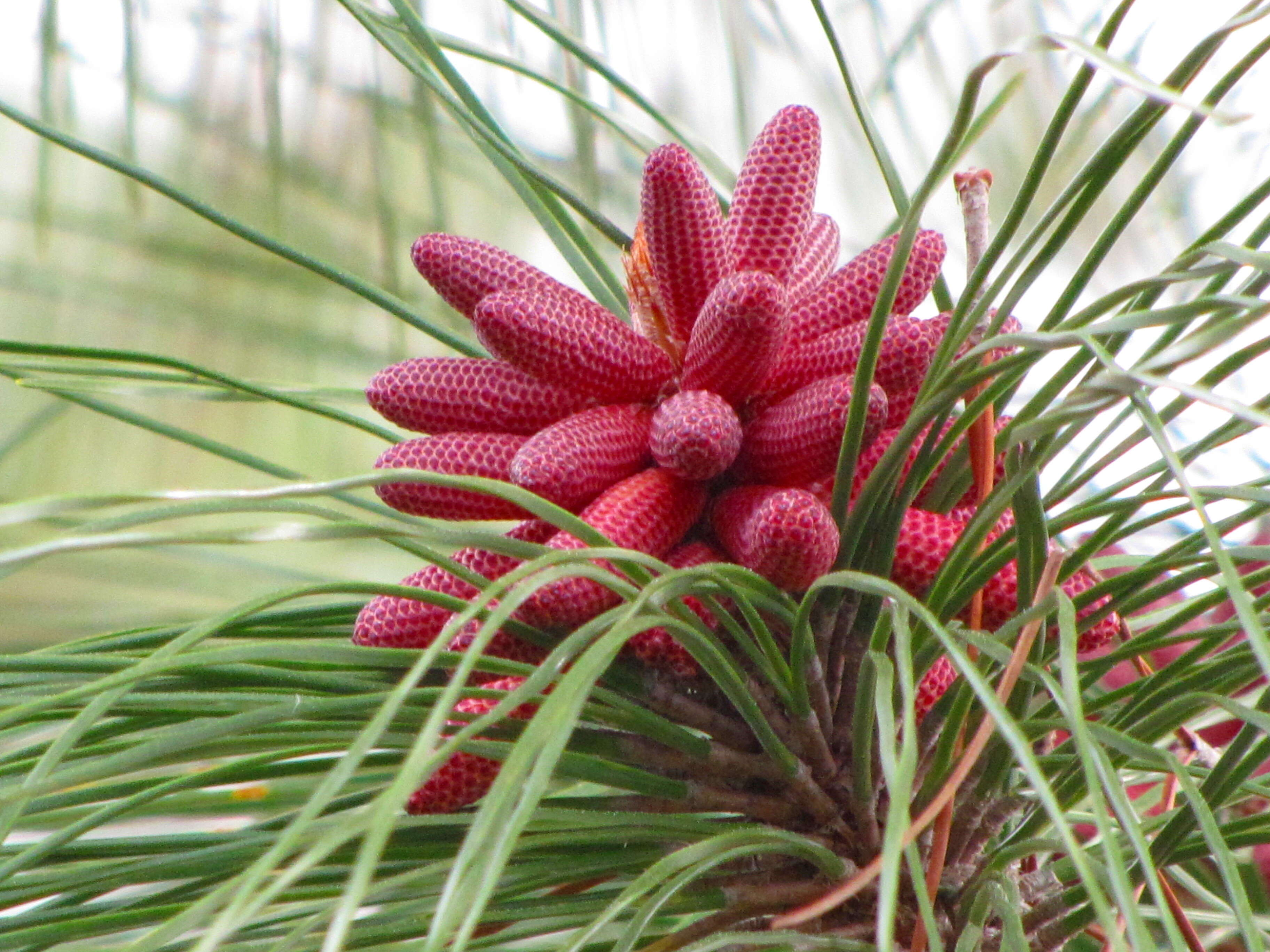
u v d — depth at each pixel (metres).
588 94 0.38
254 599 0.20
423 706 0.22
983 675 0.24
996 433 0.25
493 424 0.25
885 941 0.17
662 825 0.23
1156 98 0.18
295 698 0.22
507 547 0.21
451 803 0.24
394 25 0.29
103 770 0.20
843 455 0.23
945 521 0.24
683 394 0.24
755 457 0.25
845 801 0.24
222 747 0.22
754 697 0.24
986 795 0.24
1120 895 0.18
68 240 0.38
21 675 0.23
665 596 0.21
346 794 0.25
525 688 0.19
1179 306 0.20
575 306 0.25
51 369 0.26
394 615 0.24
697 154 0.30
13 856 0.22
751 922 0.24
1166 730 0.23
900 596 0.20
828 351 0.25
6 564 0.18
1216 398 0.19
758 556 0.23
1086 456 0.25
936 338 0.24
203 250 0.38
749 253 0.26
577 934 0.20
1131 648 0.24
